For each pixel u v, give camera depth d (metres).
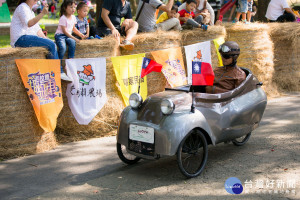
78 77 5.71
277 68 8.46
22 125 5.18
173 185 4.11
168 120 4.10
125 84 6.17
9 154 5.14
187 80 6.78
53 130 5.39
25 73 5.10
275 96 7.97
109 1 6.38
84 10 6.82
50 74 5.34
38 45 5.39
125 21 6.49
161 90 6.64
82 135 5.90
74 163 4.88
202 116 4.30
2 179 4.43
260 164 4.56
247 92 4.99
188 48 6.78
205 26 6.95
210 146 5.35
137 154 4.30
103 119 5.98
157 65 4.85
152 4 6.92
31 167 4.79
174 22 7.13
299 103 7.32
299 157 4.70
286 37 8.24
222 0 10.30
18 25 5.43
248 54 7.68
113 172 4.56
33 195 3.99
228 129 4.62
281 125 6.01
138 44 6.39
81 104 5.79
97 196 3.92
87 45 5.83
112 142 5.66
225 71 4.92
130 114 4.44
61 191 4.07
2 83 5.00
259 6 11.75
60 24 5.85
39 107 5.22
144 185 4.15
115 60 6.02
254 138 5.52
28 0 5.51
